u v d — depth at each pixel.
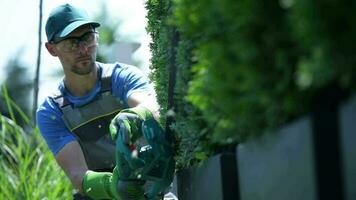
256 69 2.50
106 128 5.65
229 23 2.59
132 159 4.46
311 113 2.37
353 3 2.13
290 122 2.58
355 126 2.20
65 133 5.74
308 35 2.18
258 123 2.74
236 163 3.44
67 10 5.59
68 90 5.73
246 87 2.52
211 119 2.93
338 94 2.32
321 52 2.14
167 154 4.63
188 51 3.80
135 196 4.75
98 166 5.69
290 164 2.59
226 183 3.43
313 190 2.39
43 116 5.74
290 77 2.42
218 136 3.05
